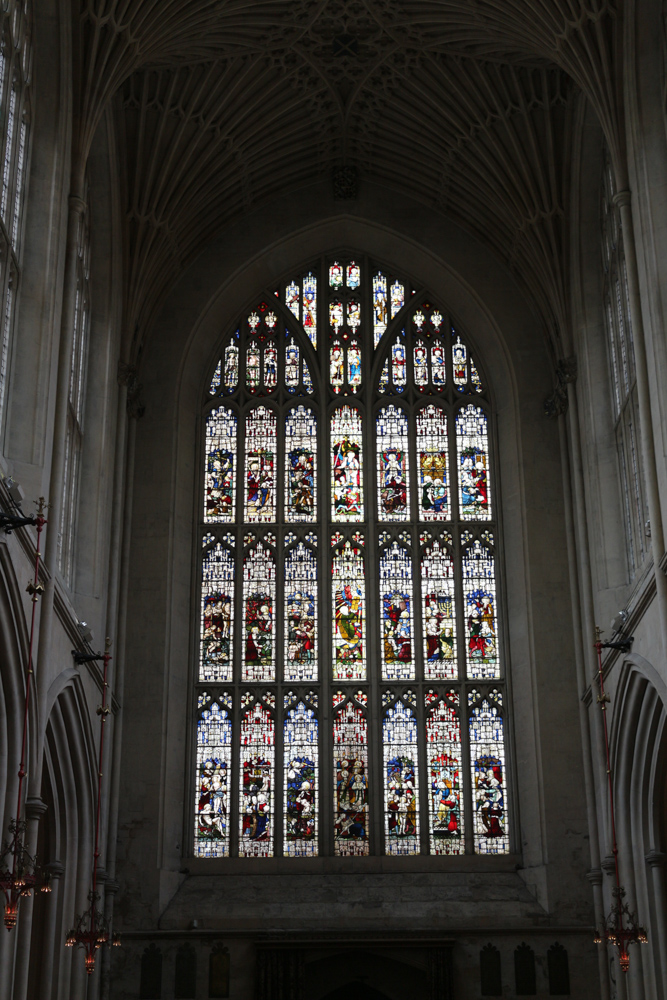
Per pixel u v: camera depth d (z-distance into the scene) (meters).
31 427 22.27
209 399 34.28
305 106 32.47
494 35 28.94
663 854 25.72
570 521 31.42
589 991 27.73
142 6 25.84
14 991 20.42
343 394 34.47
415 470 33.66
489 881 29.70
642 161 24.94
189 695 31.44
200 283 34.06
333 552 32.97
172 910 28.81
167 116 30.69
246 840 30.33
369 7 29.28
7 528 18.67
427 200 34.72
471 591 32.59
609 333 30.75
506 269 34.28
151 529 31.64
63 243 24.09
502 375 33.94
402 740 31.27
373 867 29.92
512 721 31.22
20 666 19.95
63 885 25.45
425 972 28.09
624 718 26.16
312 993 28.33
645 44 25.41
